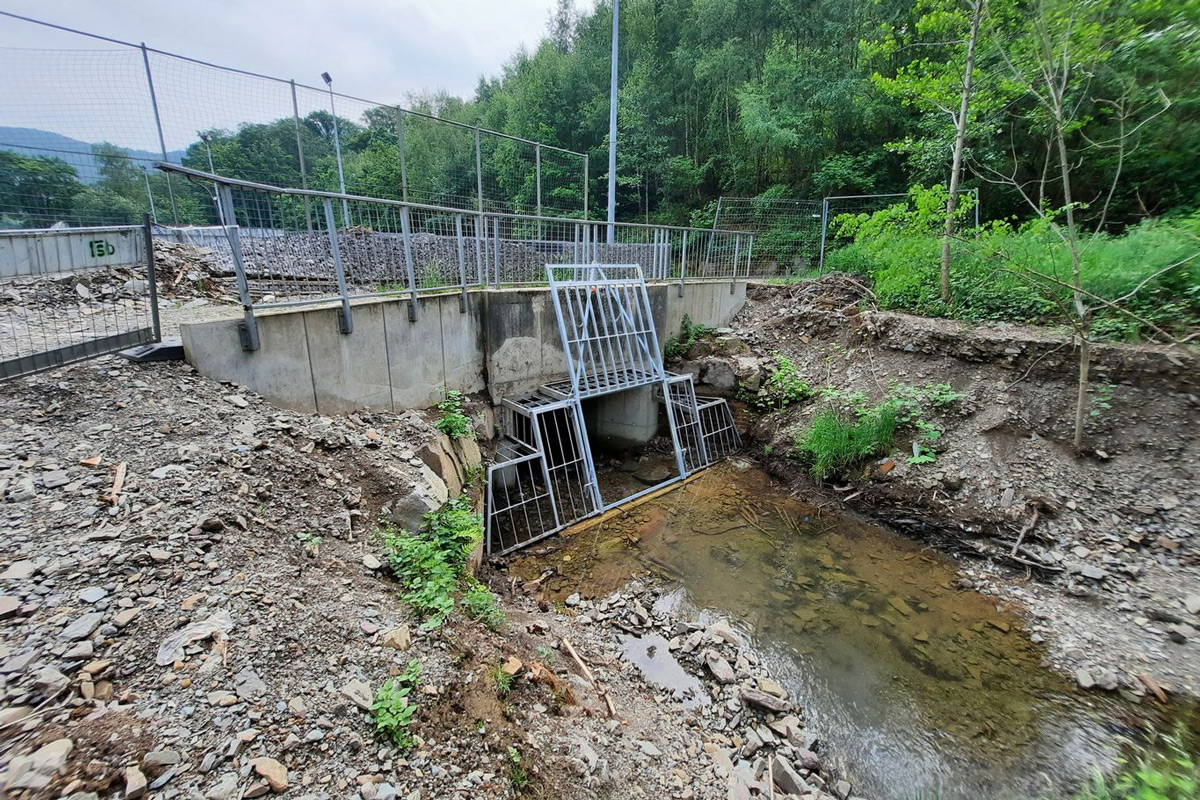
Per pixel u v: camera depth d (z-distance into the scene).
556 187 16.23
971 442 6.22
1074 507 5.41
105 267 5.79
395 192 11.12
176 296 5.85
